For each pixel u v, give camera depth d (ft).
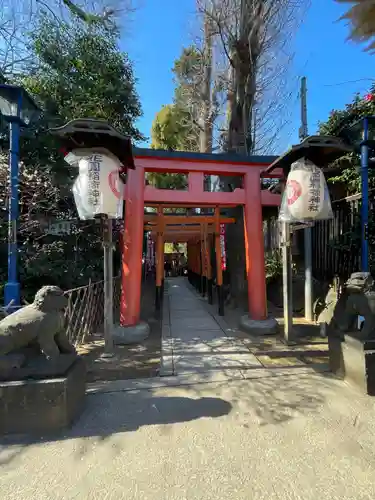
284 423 7.72
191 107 38.01
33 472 6.16
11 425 7.50
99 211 11.71
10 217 11.72
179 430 7.53
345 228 17.74
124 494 5.57
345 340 10.21
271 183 25.62
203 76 34.14
